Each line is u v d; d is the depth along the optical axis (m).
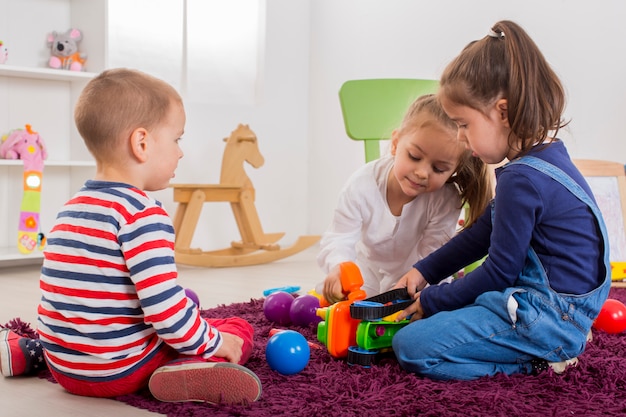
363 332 1.17
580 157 2.61
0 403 1.02
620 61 2.47
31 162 2.62
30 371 1.16
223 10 3.37
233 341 1.10
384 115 1.88
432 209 1.48
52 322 1.01
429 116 1.28
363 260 1.63
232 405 0.98
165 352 1.05
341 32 3.49
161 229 0.98
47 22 2.88
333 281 1.29
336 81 3.52
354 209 1.47
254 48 3.49
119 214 0.97
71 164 2.70
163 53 3.19
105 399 1.04
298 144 3.64
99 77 1.05
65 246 0.99
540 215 1.09
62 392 1.08
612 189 2.27
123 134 1.02
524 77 1.08
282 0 3.54
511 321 1.09
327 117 3.57
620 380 1.09
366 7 3.35
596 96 2.55
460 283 1.16
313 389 1.04
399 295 1.25
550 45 2.68
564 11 2.62
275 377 1.10
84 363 1.01
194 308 1.00
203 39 3.31
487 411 0.95
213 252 3.01
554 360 1.13
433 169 1.30
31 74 2.71
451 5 2.98
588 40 2.56
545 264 1.11
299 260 3.02
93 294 0.98
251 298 1.91
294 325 1.53
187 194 2.80
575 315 1.10
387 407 0.96
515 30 1.12
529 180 1.08
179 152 1.08
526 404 0.98
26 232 2.60
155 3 3.14
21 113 2.84
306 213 3.70
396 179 1.44
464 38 2.93
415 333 1.13
